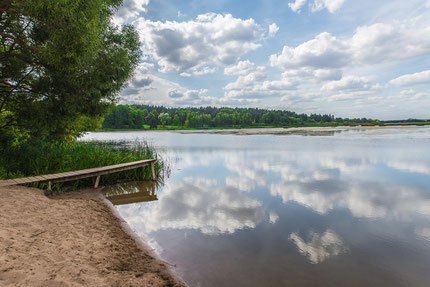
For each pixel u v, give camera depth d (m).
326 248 4.53
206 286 3.26
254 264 3.92
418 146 23.00
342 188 8.95
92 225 4.91
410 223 5.76
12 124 9.60
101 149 13.09
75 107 9.36
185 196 8.14
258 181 10.21
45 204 5.66
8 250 2.97
